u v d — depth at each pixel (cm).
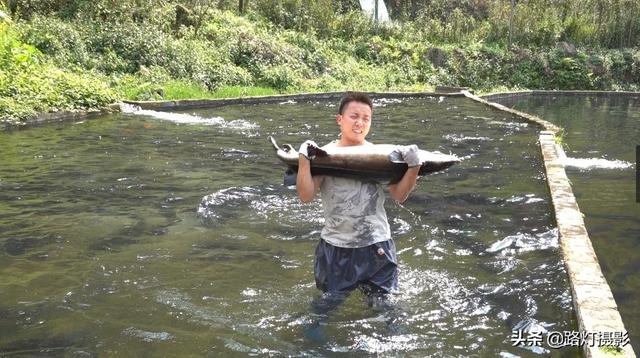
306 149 292
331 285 315
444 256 392
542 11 2850
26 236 416
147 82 1413
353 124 313
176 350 267
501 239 428
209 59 1680
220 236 425
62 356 261
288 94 1583
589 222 488
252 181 591
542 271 365
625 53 2658
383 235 318
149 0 1798
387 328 289
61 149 738
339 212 312
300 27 2302
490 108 1447
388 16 2777
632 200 562
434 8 2870
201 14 1903
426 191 564
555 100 2044
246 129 984
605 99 2106
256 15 2266
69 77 1177
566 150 898
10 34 1285
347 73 2014
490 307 315
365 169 303
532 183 607
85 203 500
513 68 2475
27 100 1009
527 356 265
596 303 299
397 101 1636
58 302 315
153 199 517
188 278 350
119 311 305
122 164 658
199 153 739
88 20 1616
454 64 2355
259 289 335
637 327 302
